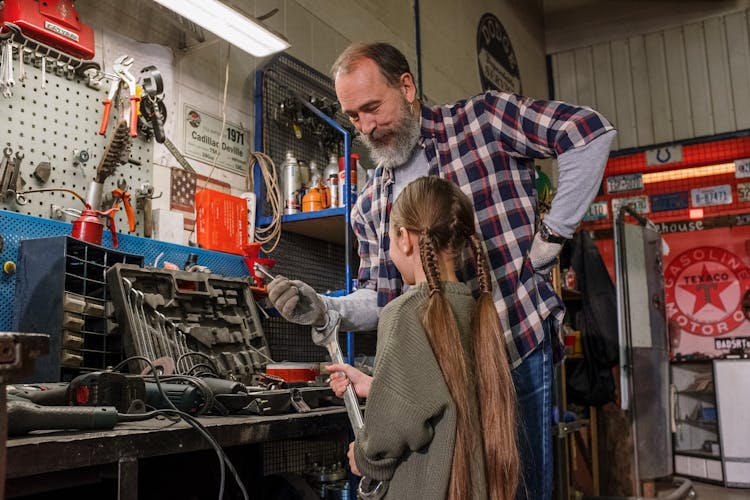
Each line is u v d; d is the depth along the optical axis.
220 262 2.46
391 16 4.19
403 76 1.65
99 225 1.89
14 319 1.67
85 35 2.07
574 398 4.44
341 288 3.30
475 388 1.20
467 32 5.25
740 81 6.11
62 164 2.01
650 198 6.40
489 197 1.61
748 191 6.05
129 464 1.02
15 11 1.89
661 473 3.99
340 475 2.65
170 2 2.30
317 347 3.09
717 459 5.38
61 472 1.02
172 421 1.23
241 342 1.99
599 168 1.50
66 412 1.03
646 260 4.16
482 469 1.14
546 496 1.50
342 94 1.62
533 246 1.55
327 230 2.98
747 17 6.14
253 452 1.94
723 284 6.05
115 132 2.06
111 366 1.71
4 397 0.67
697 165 6.25
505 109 1.62
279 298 1.49
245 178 2.91
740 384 5.30
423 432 1.11
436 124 1.69
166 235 2.34
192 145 2.64
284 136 3.05
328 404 1.67
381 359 1.16
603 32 6.72
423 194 1.34
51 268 1.63
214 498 1.82
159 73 2.31
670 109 6.38
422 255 1.26
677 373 5.77
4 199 1.84
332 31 3.59
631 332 3.84
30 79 1.94
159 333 1.72
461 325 1.24
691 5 6.36
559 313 1.58
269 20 3.12
